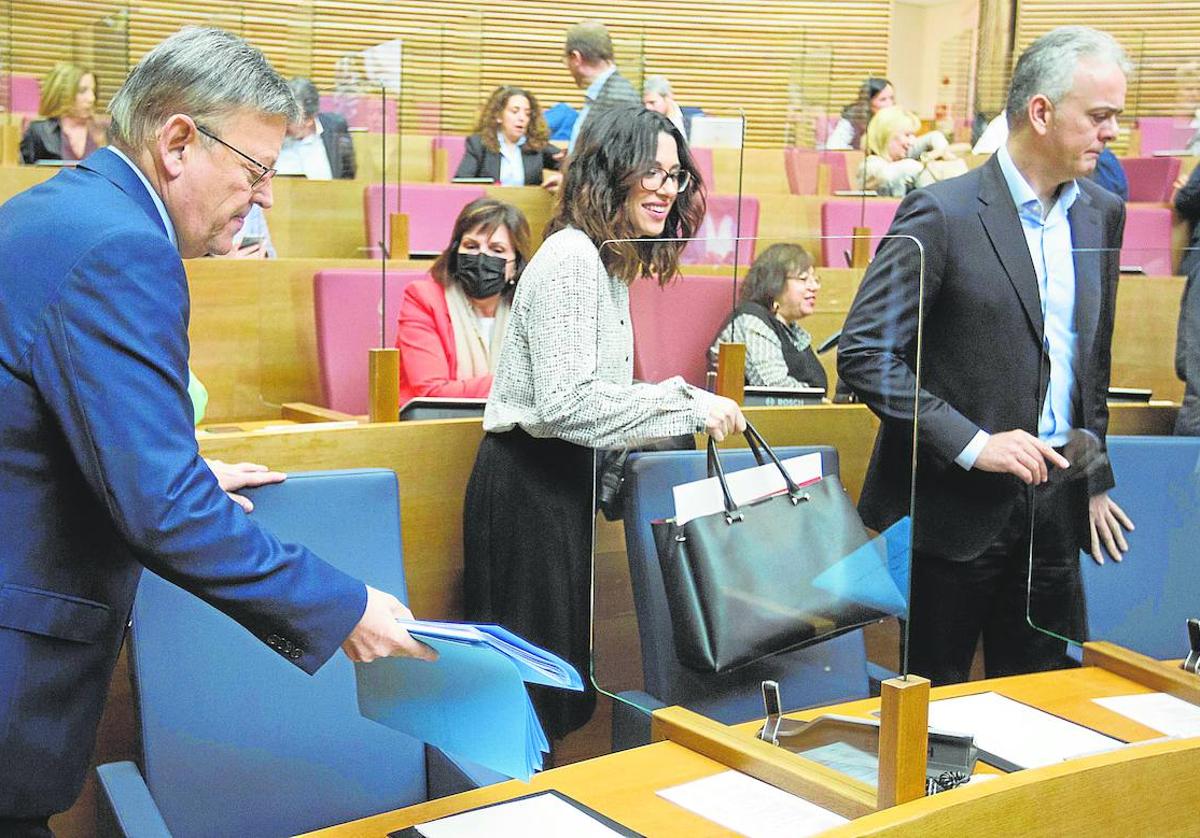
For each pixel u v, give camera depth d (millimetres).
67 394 1121
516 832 1225
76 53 3809
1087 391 1683
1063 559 1721
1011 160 1880
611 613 1582
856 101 6727
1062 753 1414
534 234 3824
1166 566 1605
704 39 8148
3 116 3869
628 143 1788
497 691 1155
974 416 1855
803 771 1310
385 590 1616
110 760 1815
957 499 1811
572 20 7609
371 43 6078
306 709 1567
